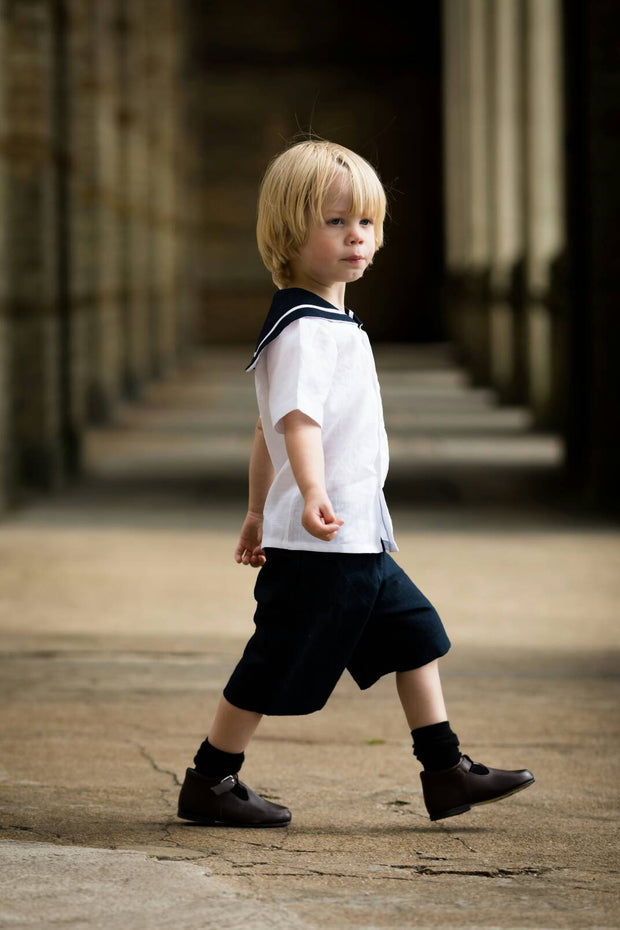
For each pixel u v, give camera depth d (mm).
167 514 22469
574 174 25016
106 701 9938
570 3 25109
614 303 23406
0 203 21984
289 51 66188
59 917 5422
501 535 20250
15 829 6773
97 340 36438
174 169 55844
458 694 10359
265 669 6480
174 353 56156
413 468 28688
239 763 6836
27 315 25125
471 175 50250
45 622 13672
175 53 56469
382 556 6516
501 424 37500
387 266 67750
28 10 24719
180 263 58688
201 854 6359
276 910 5555
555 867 6250
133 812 7117
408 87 66188
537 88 35344
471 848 6539
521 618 14117
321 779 7836
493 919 5504
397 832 6805
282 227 6449
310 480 6113
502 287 42531
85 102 34688
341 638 6352
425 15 65688
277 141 66688
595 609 14617
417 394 46281
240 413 40719
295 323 6336
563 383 30844
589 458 24000
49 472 25250
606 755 8484
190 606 14648
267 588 6469
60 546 19078
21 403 25203
